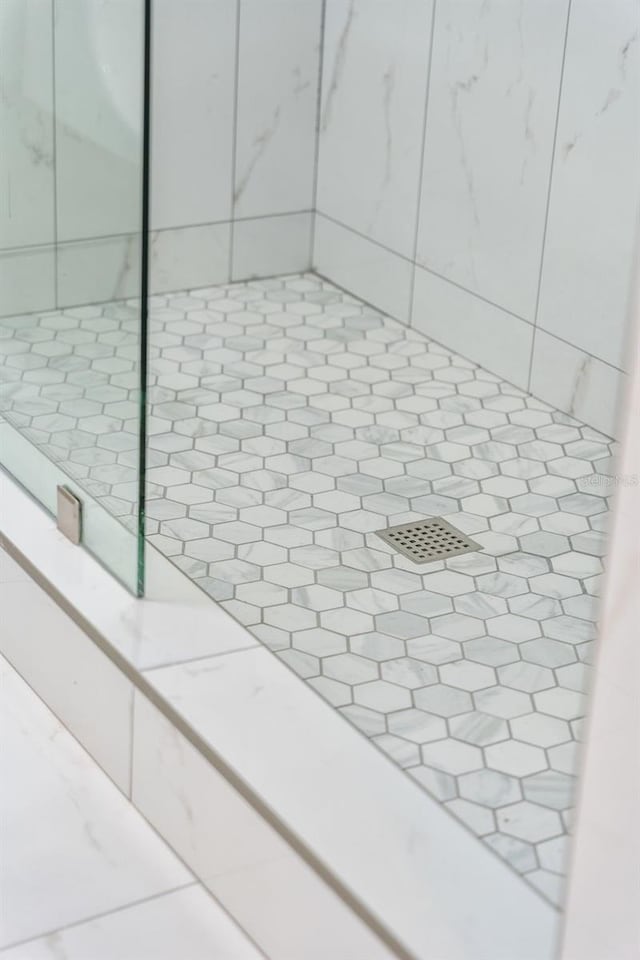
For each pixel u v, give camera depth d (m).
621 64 2.60
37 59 1.88
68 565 2.07
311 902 1.56
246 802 1.65
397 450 2.74
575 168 2.76
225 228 3.49
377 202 3.35
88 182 1.80
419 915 1.47
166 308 3.37
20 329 2.13
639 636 1.16
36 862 1.81
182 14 3.22
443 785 1.76
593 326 2.81
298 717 1.78
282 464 2.65
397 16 3.15
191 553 2.30
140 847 1.85
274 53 3.38
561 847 1.65
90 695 1.98
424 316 3.29
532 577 2.31
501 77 2.89
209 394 2.93
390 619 2.15
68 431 2.06
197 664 1.86
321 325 3.33
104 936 1.70
